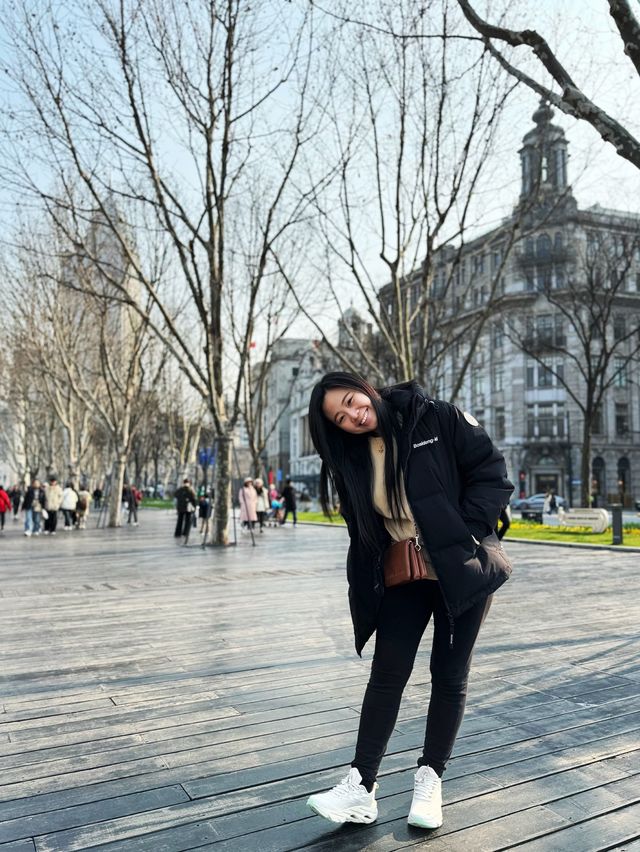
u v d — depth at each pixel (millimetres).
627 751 3193
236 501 30203
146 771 3012
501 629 5895
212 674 4551
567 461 48312
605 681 4316
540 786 2828
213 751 3234
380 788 2832
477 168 14664
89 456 47312
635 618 6387
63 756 3193
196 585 8859
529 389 50094
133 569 10875
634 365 49125
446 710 2529
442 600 2486
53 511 22109
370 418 2467
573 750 3211
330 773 2975
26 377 32594
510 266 41531
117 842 2416
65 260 18359
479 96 13727
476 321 17969
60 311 22781
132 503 27422
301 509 42250
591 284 25234
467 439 2463
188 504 18844
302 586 8695
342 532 20812
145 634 5820
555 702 3914
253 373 30812
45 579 9703
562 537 16766
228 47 12219
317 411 2531
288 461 99250
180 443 47844
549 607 6988
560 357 48750
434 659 2564
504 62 6406
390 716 2523
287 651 5168
